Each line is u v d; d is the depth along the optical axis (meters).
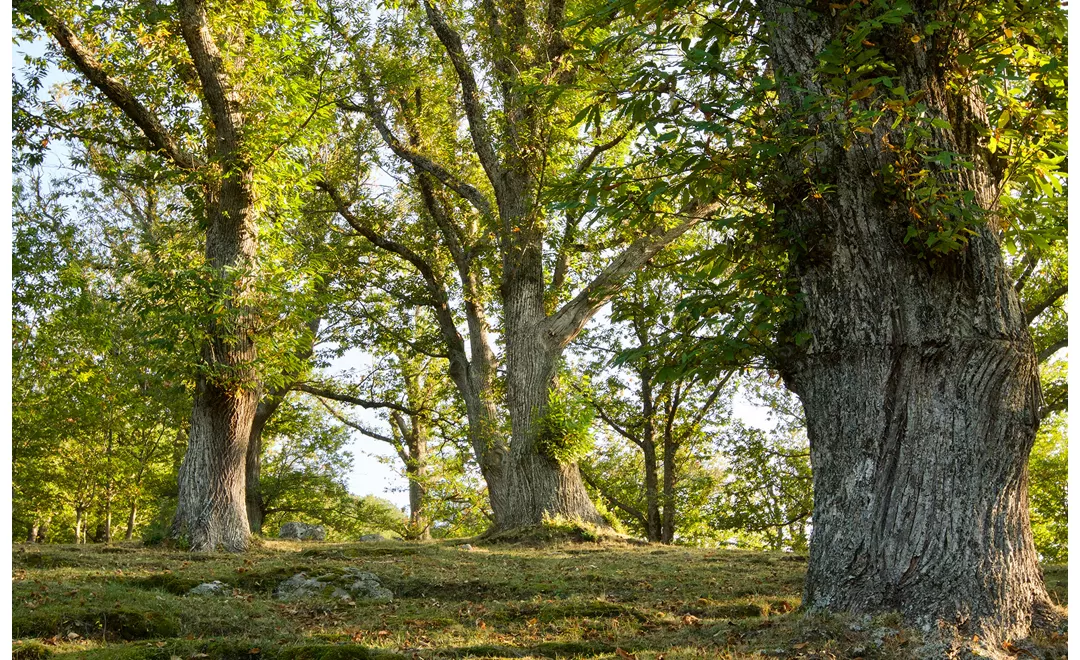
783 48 6.64
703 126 6.09
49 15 13.05
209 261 14.06
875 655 5.36
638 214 6.91
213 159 13.87
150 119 14.50
